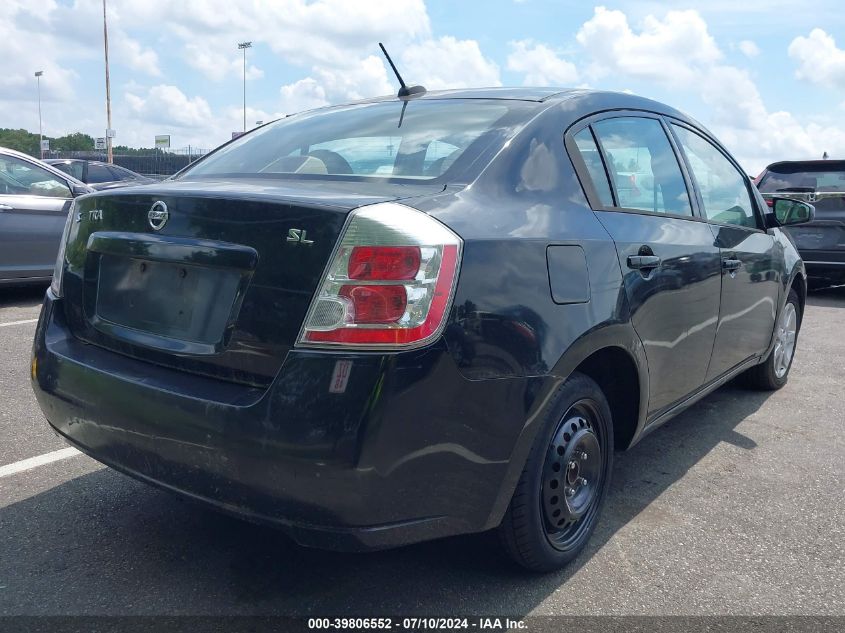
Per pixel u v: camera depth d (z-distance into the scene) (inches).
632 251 114.7
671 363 127.6
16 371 203.9
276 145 125.3
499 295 90.0
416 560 111.1
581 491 112.1
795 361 245.0
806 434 173.0
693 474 148.3
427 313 83.0
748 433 173.0
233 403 85.1
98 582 103.7
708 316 139.1
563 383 99.6
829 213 360.2
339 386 80.5
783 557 116.2
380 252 82.3
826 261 362.3
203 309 92.6
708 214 149.6
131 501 128.3
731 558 115.3
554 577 108.3
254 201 88.8
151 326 98.1
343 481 80.6
